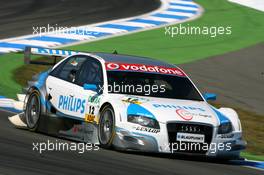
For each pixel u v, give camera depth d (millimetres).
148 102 34062
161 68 37625
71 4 99438
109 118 33500
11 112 45250
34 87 38875
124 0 105125
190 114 33531
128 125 32625
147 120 32688
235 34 87750
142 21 90812
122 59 37656
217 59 75312
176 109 33719
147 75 36469
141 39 81875
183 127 32875
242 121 52375
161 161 31406
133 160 30672
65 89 36906
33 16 89375
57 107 37062
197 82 64750
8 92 54312
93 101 34812
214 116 34125
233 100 59781
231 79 67625
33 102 38625
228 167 32312
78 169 26953
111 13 94438
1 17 87812
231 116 35062
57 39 78250
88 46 76312
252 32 89500
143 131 32500
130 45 78562
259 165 34688
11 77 60562
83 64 37500
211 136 33312
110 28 85500
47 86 38094
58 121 36844
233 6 103250
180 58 74562
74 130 35812
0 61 66500
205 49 79500
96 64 36844
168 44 80688
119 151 33062
